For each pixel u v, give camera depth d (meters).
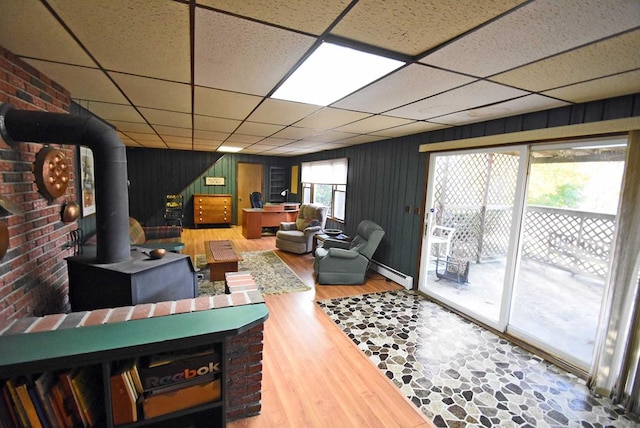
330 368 2.26
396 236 4.14
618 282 1.92
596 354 2.04
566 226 3.74
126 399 1.30
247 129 3.89
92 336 1.29
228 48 1.43
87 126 1.70
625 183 1.89
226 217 8.25
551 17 1.04
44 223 1.93
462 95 2.04
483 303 3.49
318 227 5.70
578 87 1.78
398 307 3.35
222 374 1.48
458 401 1.95
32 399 1.17
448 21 1.11
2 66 1.47
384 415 1.83
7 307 1.53
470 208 4.82
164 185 7.73
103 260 1.94
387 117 2.81
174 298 2.28
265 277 4.28
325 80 1.84
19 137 1.56
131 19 1.17
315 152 6.91
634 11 0.97
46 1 1.03
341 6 1.04
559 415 1.85
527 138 2.46
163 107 2.71
